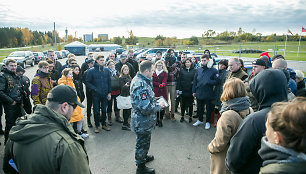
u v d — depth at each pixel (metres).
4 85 3.42
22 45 79.81
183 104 4.85
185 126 4.65
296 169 0.83
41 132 1.15
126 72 4.63
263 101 1.46
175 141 3.91
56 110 1.31
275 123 0.92
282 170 0.85
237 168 1.49
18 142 1.14
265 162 0.98
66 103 1.34
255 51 24.19
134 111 2.70
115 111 4.97
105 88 4.30
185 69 4.76
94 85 4.25
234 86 1.83
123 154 3.45
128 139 4.02
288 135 0.86
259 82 1.47
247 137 1.37
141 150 2.77
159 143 3.84
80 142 1.35
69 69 3.88
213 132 4.30
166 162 3.20
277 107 0.99
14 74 3.61
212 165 2.01
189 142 3.87
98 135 4.20
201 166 3.09
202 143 3.83
